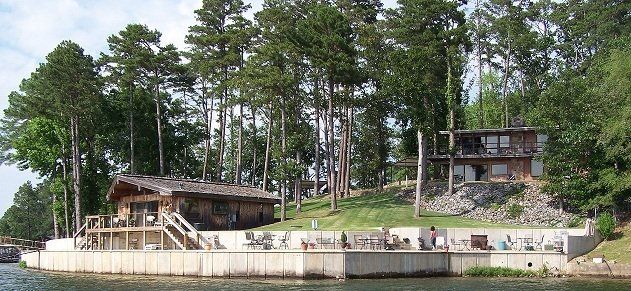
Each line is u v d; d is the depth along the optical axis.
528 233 41.19
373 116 77.81
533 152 63.75
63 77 65.56
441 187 63.81
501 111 87.75
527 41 73.75
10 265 60.28
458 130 66.56
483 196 59.16
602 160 48.47
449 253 38.84
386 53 66.69
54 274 44.31
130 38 70.56
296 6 68.38
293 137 63.12
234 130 94.69
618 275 37.34
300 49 58.12
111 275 42.28
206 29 72.62
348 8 68.19
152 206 50.25
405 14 63.94
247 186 58.69
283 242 40.59
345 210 59.91
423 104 55.94
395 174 100.19
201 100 82.50
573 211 52.31
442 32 57.81
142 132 79.56
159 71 72.56
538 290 31.08
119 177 49.94
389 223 51.88
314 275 36.00
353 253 36.38
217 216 51.50
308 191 100.06
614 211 47.53
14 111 76.88
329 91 63.56
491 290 31.08
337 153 93.06
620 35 69.38
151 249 43.34
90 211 76.81
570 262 38.59
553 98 52.06
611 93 48.00
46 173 77.69
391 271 37.19
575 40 78.94
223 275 37.97
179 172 87.31
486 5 79.62
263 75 59.19
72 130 70.12
